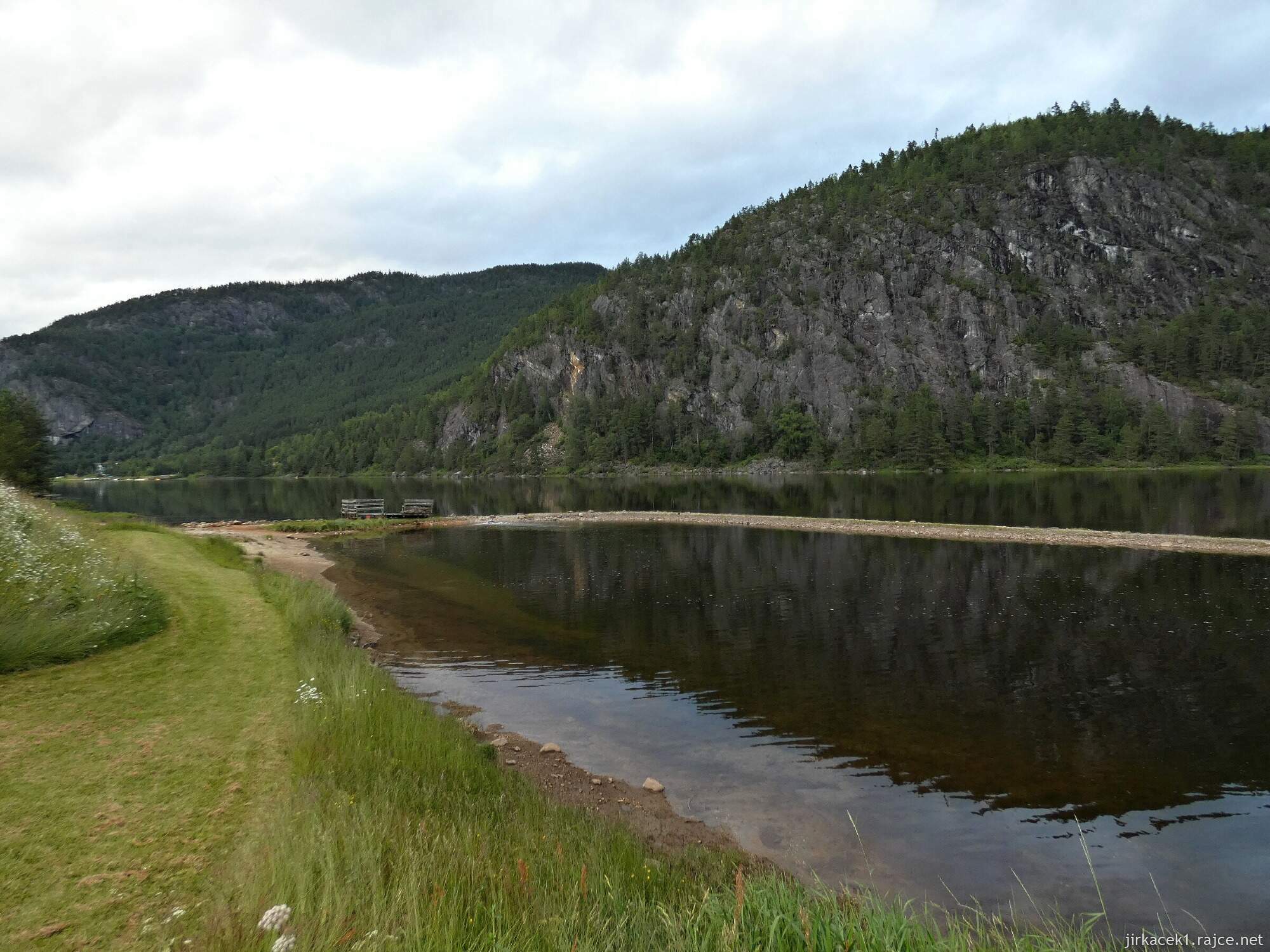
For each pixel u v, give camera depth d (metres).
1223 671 17.36
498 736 13.73
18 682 12.20
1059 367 167.88
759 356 195.25
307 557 39.78
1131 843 9.77
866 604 25.31
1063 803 10.97
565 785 11.51
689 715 14.89
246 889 5.66
